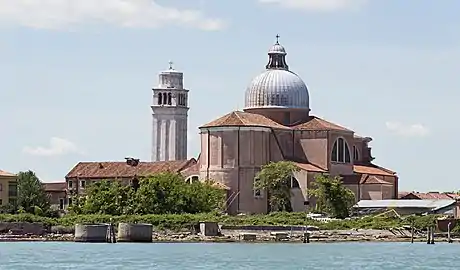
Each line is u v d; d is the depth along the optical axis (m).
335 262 195.62
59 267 181.88
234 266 184.88
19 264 187.75
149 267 182.12
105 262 192.00
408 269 181.50
